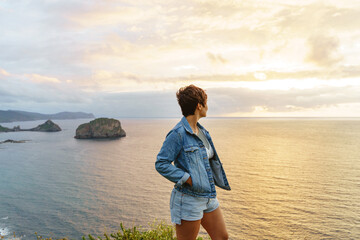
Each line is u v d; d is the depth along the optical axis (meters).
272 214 41.91
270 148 127.81
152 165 90.62
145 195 55.69
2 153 134.38
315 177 67.81
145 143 163.38
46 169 90.75
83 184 68.62
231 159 95.56
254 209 44.12
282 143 151.50
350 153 112.88
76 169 88.69
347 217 40.41
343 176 69.06
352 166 83.06
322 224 37.78
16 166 98.12
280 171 75.00
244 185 59.28
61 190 64.19
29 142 186.62
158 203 50.25
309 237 33.66
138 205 49.62
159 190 59.16
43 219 46.28
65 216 47.06
